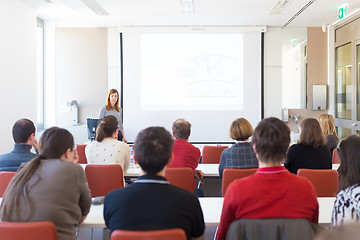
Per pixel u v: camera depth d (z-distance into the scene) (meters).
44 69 7.63
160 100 7.61
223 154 2.96
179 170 2.94
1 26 5.21
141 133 1.56
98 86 7.67
